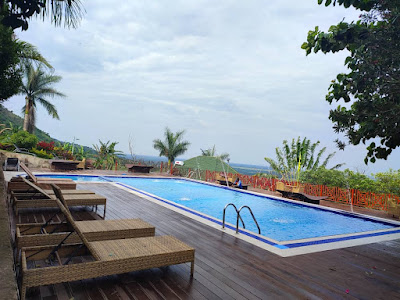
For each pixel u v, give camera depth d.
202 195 13.38
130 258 3.09
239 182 14.52
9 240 3.10
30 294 2.82
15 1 2.06
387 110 4.17
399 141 4.79
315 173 15.02
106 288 3.09
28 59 15.27
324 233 7.86
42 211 6.42
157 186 15.30
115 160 23.52
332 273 3.99
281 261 4.31
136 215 6.80
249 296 3.11
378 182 12.88
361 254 5.03
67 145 23.94
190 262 3.82
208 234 5.54
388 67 4.14
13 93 8.10
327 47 4.67
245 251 4.65
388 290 3.57
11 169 13.49
